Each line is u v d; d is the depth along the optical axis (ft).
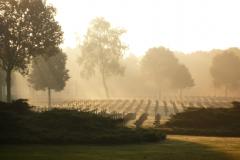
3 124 88.58
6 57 173.68
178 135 118.42
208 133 121.49
